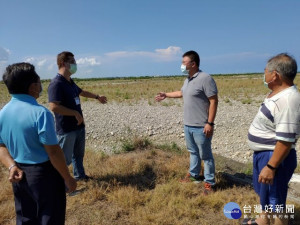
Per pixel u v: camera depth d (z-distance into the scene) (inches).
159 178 173.5
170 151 235.5
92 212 133.3
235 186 161.5
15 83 79.9
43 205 85.4
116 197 145.0
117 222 125.5
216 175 173.6
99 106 507.5
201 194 149.3
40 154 83.9
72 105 150.6
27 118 80.0
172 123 366.0
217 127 350.3
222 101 533.0
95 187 156.5
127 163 193.8
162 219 124.6
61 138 151.3
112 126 353.4
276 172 97.1
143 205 140.6
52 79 147.8
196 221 125.8
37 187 83.9
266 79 97.9
